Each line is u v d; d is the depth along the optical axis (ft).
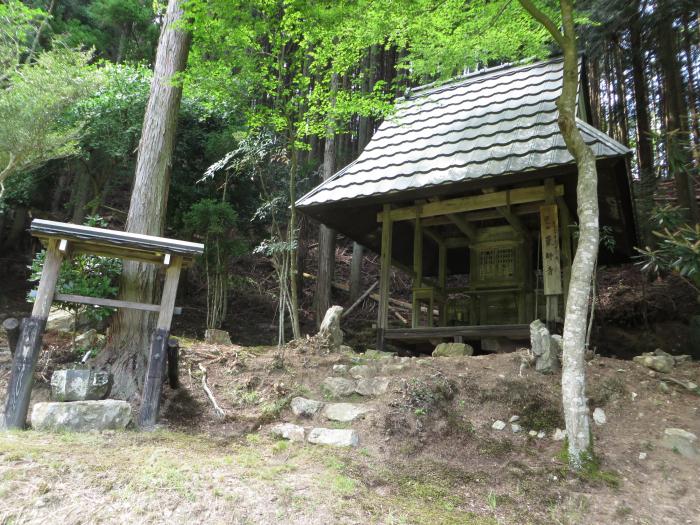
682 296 36.19
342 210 26.43
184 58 20.16
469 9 20.10
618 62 46.32
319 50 21.31
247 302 41.70
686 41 40.32
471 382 16.01
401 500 10.77
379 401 15.35
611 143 19.88
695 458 12.60
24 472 9.82
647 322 35.37
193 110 35.24
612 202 23.52
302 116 23.07
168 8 20.61
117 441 12.44
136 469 10.50
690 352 31.12
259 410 15.55
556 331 20.76
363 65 42.78
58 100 26.84
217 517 9.26
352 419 14.71
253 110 22.49
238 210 37.55
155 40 47.29
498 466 12.69
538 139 22.43
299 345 19.51
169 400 15.53
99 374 14.47
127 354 16.37
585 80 28.68
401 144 27.53
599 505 10.96
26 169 29.96
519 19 19.72
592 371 16.53
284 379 17.16
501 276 26.76
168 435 13.44
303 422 15.10
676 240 18.58
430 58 20.75
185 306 38.11
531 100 25.79
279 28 20.92
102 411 13.41
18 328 13.94
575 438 12.59
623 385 15.88
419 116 29.63
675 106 37.35
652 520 10.52
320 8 18.38
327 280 39.93
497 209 24.00
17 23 30.01
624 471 12.28
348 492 10.63
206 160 36.09
